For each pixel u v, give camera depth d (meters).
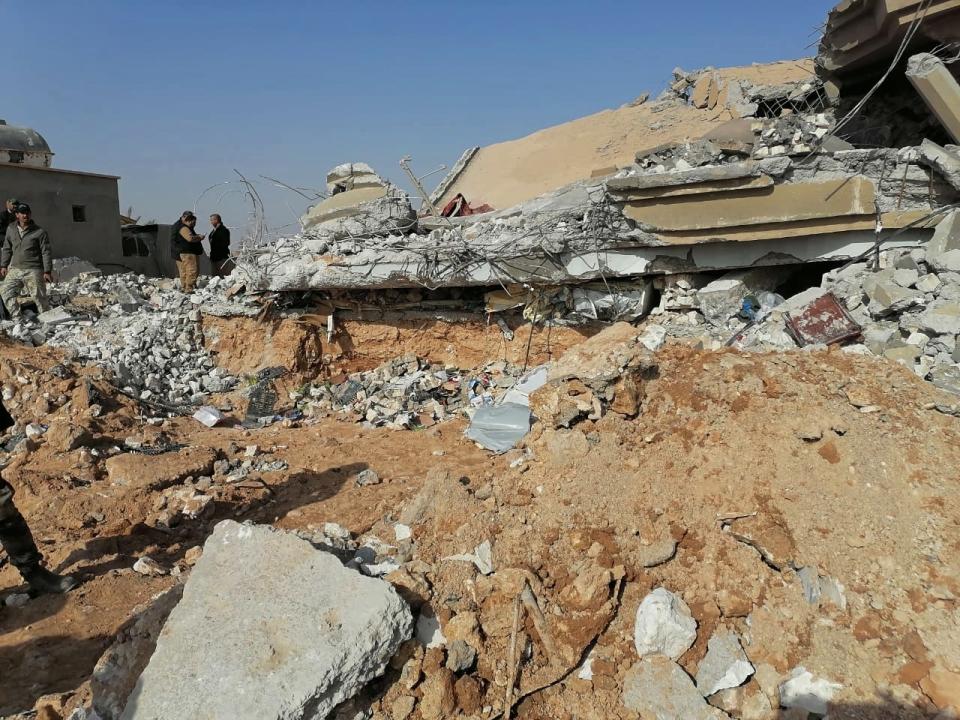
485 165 19.27
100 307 10.45
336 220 8.91
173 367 9.06
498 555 3.79
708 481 4.04
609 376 4.55
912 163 5.72
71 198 16.70
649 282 7.13
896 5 6.23
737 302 6.56
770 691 3.20
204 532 5.13
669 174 6.34
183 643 3.03
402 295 8.67
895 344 5.18
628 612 3.57
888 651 3.19
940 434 3.99
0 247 10.53
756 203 6.22
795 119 6.56
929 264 5.49
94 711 3.10
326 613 3.02
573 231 6.90
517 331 7.98
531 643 3.42
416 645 3.24
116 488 5.71
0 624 3.98
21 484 5.62
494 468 4.92
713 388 4.53
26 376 7.57
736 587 3.58
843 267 6.08
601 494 4.10
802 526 3.71
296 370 9.04
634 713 3.20
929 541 3.51
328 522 4.74
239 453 6.77
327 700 2.87
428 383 8.24
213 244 12.27
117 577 4.41
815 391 4.28
